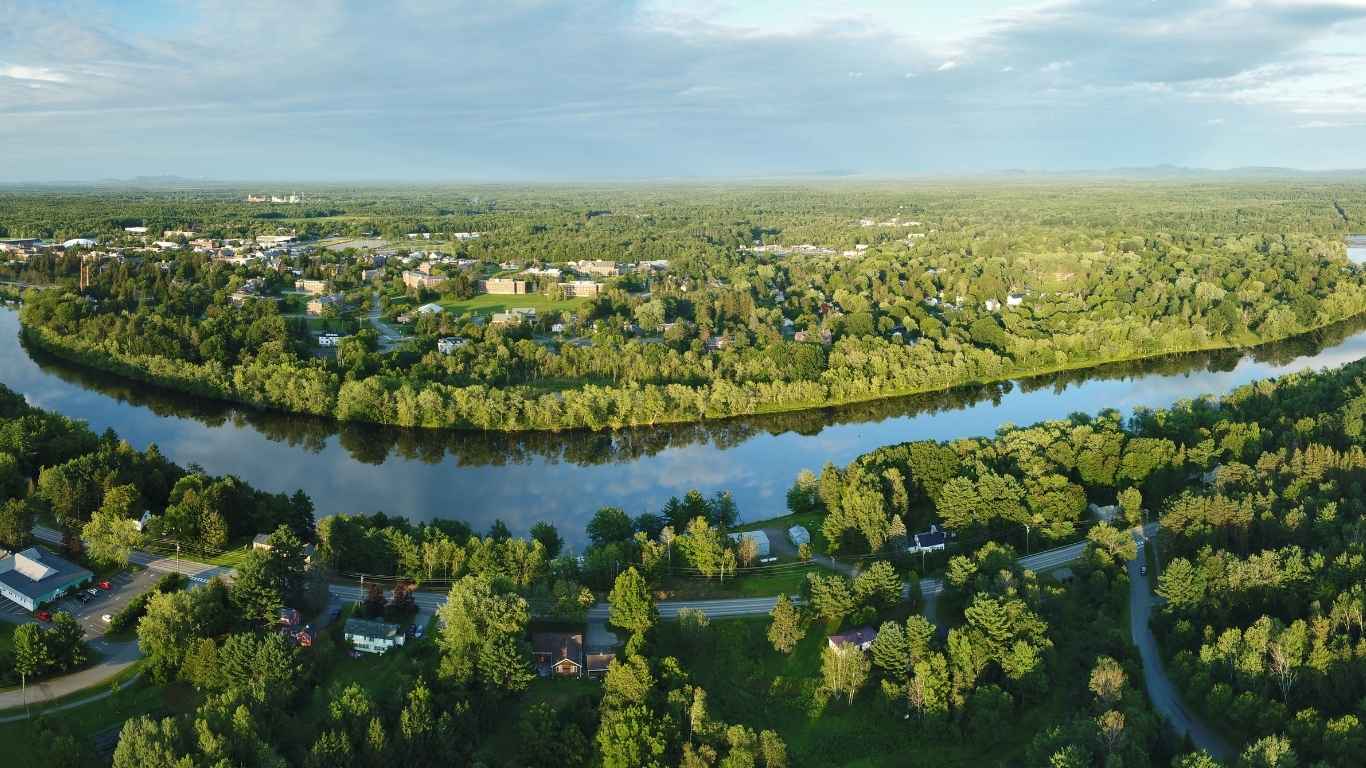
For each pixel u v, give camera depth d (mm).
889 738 149375
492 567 185125
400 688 146125
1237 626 166625
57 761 130750
